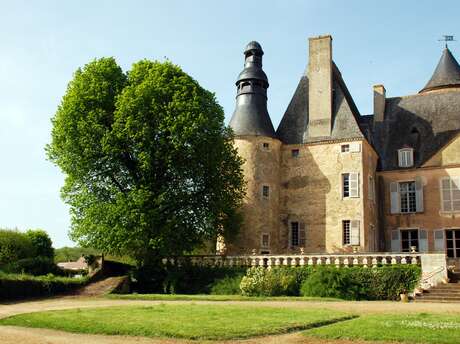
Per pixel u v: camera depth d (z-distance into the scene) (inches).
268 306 753.0
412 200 1505.9
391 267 1048.8
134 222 1167.6
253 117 1507.1
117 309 697.0
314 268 1103.0
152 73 1285.7
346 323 528.1
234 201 1337.4
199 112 1254.9
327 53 1556.3
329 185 1449.3
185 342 447.5
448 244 1438.2
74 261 2126.0
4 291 938.7
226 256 1237.1
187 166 1249.4
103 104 1262.3
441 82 1722.4
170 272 1218.6
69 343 447.2
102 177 1248.8
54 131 1254.3
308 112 1568.7
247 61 1574.8
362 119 1727.4
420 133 1571.1
